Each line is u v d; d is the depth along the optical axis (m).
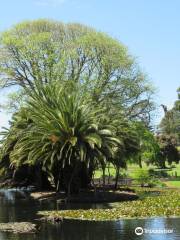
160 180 78.44
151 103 77.25
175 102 112.06
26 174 69.38
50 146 52.31
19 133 57.84
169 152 108.12
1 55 74.31
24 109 60.88
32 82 74.25
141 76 76.25
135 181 73.25
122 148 57.66
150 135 84.12
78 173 56.09
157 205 40.47
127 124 61.91
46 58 73.81
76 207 43.88
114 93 74.38
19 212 41.03
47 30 77.88
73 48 74.31
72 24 78.75
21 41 73.56
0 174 66.31
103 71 73.88
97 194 53.62
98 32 75.88
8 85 74.75
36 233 29.44
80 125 51.66
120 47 75.12
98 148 52.53
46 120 52.12
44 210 42.12
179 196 47.75
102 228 30.45
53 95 53.94
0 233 29.52
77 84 68.31
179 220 33.09
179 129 135.25
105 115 56.06
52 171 59.03
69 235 28.47
